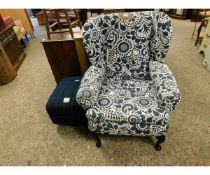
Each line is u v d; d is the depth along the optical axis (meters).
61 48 1.75
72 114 1.40
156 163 1.25
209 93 1.81
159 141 1.26
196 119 1.54
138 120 1.10
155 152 1.32
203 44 2.49
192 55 2.54
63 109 1.37
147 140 1.41
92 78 1.27
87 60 1.78
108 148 1.39
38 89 2.15
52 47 1.75
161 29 1.25
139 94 1.26
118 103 1.19
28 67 2.68
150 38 1.34
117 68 1.46
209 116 1.56
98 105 1.19
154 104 1.15
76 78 1.67
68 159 1.34
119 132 1.21
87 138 1.49
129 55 1.40
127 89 1.33
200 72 2.14
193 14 3.86
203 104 1.68
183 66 2.29
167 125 1.13
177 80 2.02
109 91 1.33
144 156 1.31
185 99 1.75
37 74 2.47
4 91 2.18
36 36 3.96
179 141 1.38
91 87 1.17
